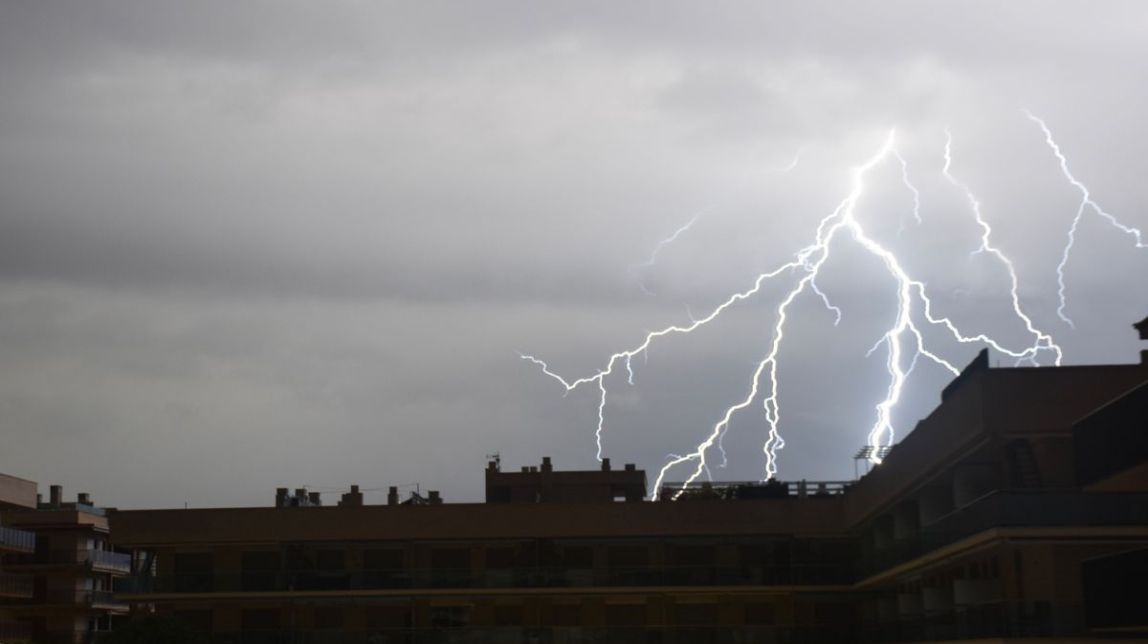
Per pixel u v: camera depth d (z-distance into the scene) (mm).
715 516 77375
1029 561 48875
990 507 48500
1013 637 46844
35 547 96250
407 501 90438
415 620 77125
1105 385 50938
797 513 77312
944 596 58500
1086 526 47219
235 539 78250
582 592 75812
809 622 76250
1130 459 43625
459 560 78562
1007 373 51344
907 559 62469
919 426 59875
